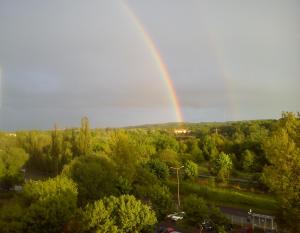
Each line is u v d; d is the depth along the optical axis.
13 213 40.62
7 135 157.50
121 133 79.75
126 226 34.97
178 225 52.56
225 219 45.19
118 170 68.94
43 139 122.38
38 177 100.38
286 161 34.28
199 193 74.75
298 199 33.69
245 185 80.38
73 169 60.91
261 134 113.81
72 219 42.25
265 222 51.50
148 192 49.97
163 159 101.38
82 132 95.00
